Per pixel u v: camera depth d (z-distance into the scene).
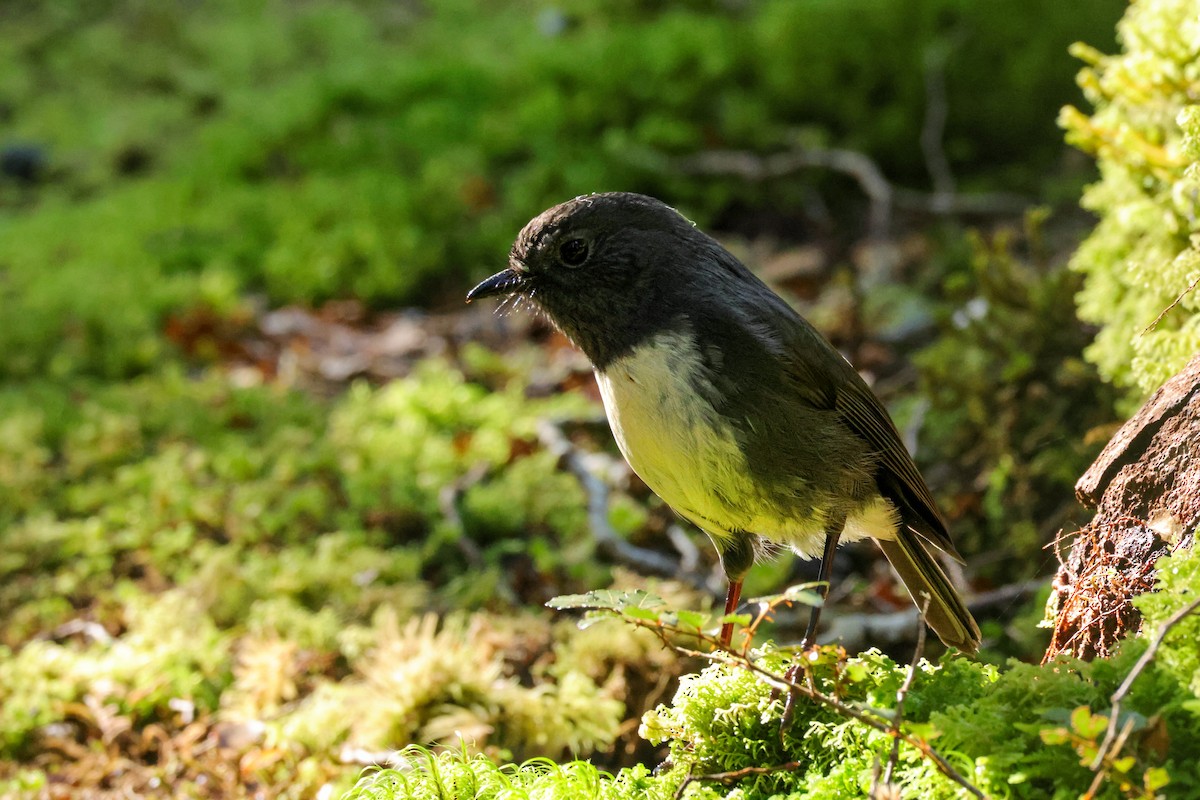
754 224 15.70
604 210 6.46
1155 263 7.39
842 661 5.26
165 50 21.62
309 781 7.54
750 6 18.41
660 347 6.27
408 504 10.79
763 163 15.81
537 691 7.82
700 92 16.77
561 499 10.79
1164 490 5.68
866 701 5.15
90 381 13.38
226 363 14.09
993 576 9.13
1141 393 7.80
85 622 9.67
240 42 21.38
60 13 22.69
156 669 8.71
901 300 12.98
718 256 6.62
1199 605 4.22
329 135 17.83
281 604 9.44
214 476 11.60
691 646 7.96
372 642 9.01
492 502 10.66
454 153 16.91
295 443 11.99
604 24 18.98
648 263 6.39
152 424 12.40
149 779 7.93
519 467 11.22
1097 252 8.24
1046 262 9.95
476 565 10.06
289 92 18.64
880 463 6.90
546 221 6.52
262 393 13.00
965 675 5.16
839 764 5.01
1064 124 7.88
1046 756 4.37
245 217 16.44
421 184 16.62
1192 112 6.46
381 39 21.31
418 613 9.45
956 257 13.85
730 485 6.33
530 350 14.01
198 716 8.50
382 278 15.27
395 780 5.52
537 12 20.39
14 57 21.31
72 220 16.75
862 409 6.81
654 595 4.69
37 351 13.75
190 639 9.13
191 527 10.54
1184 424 5.68
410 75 18.41
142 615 9.42
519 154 16.94
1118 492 5.84
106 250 15.76
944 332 10.05
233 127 18.28
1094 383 9.20
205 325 14.37
